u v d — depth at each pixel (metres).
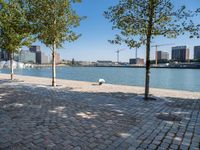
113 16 11.60
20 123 6.77
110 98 11.59
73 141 5.38
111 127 6.50
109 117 7.64
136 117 7.68
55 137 5.62
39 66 164.88
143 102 10.54
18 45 21.16
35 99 10.97
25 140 5.39
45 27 15.59
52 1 15.18
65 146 5.07
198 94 13.42
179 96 12.55
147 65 11.30
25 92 13.44
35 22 15.80
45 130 6.14
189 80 34.09
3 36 20.42
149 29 11.02
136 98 11.69
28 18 15.88
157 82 30.06
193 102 10.65
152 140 5.49
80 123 6.86
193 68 119.00
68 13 16.12
